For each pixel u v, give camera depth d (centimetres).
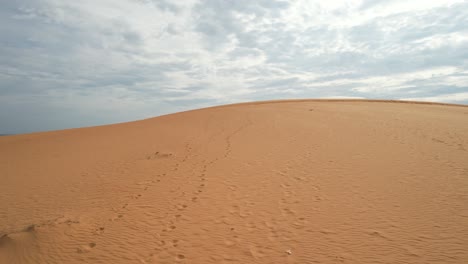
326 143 1433
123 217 728
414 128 1692
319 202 759
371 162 1070
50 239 607
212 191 895
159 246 585
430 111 2625
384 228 602
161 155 1422
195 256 546
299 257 525
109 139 2144
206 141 1748
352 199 761
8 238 599
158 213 748
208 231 643
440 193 753
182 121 2917
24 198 901
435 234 563
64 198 889
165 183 995
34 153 1777
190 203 809
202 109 4169
